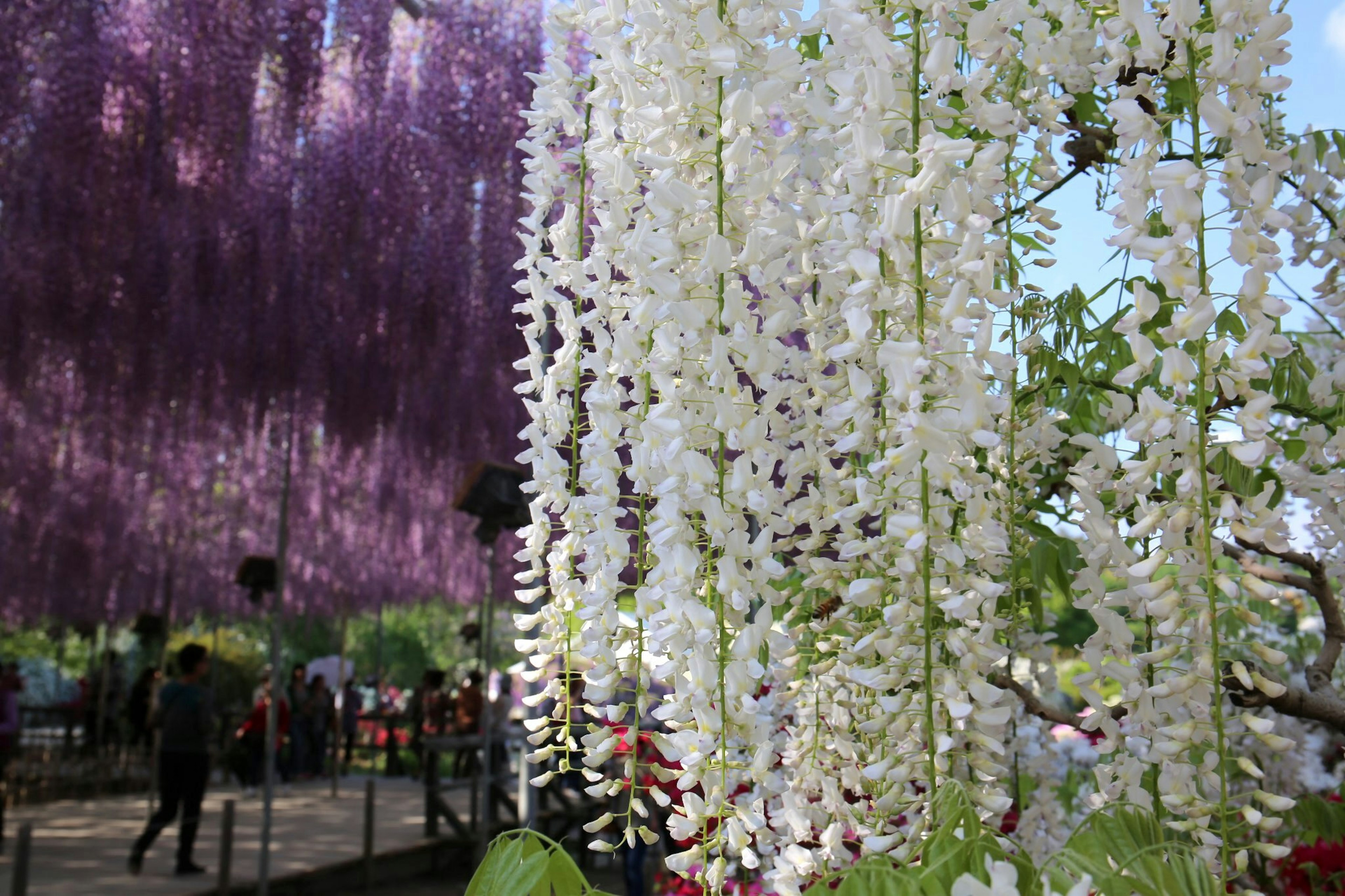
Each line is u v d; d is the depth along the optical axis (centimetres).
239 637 2253
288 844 903
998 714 102
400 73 725
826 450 125
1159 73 114
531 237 134
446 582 1356
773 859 119
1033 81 138
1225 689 120
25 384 833
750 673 104
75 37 632
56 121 634
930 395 100
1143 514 105
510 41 715
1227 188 98
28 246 665
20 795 1211
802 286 129
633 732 111
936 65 107
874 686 107
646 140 113
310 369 736
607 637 115
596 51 123
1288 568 201
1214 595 95
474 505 662
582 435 135
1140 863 83
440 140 707
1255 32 97
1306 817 155
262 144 696
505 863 104
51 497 1166
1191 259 94
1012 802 102
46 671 2436
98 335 726
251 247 696
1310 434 121
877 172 106
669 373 111
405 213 710
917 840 100
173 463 1118
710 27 110
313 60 648
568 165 136
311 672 1858
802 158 135
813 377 125
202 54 641
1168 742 98
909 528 99
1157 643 122
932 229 105
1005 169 138
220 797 1324
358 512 1167
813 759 128
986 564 112
